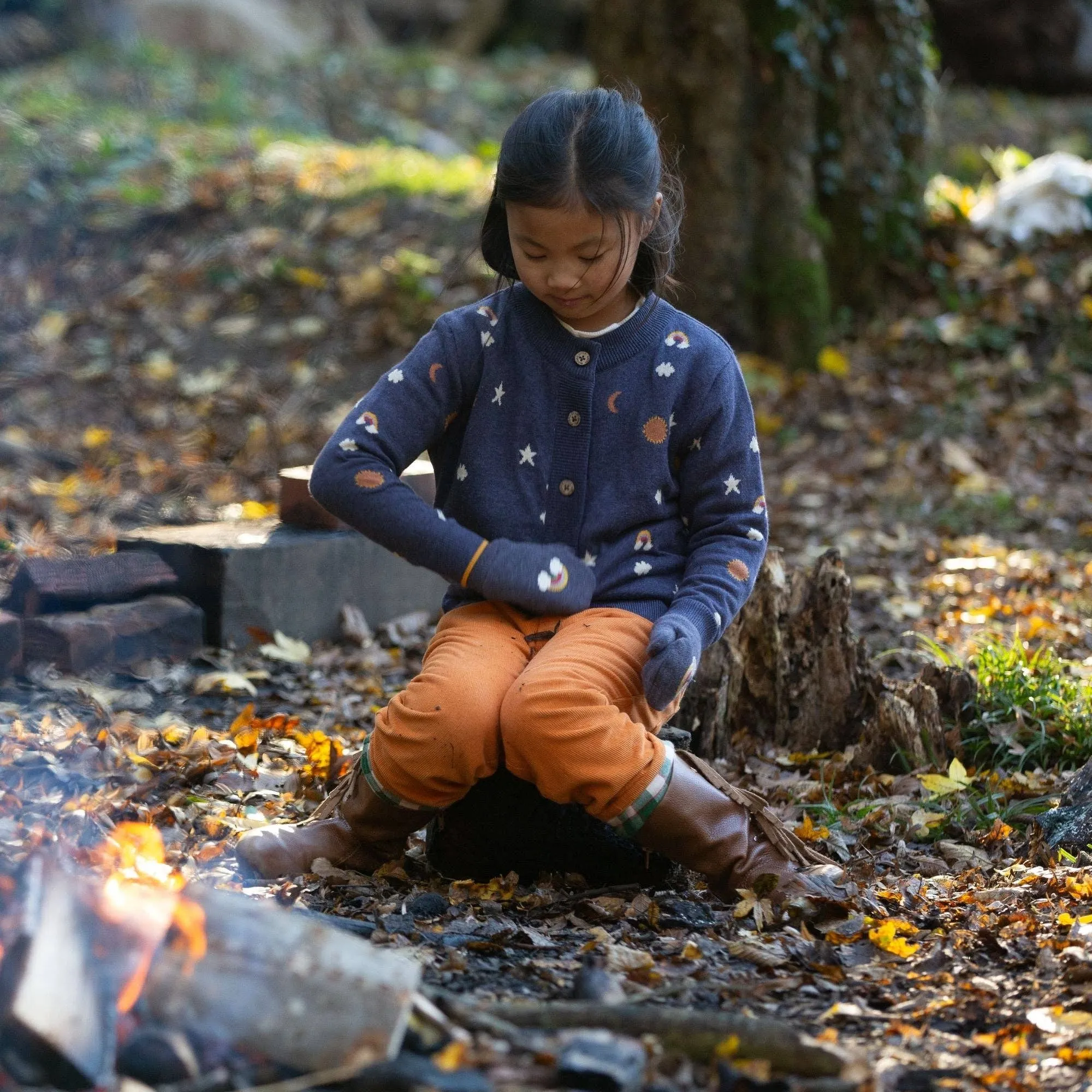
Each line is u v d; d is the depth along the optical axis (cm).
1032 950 392
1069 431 1047
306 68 2194
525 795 456
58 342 1230
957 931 409
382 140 1789
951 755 584
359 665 696
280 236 1355
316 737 575
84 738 546
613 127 400
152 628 659
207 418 1113
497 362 434
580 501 433
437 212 1366
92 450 1048
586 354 432
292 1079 288
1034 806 526
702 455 438
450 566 415
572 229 399
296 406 1131
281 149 1538
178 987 294
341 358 1198
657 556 439
